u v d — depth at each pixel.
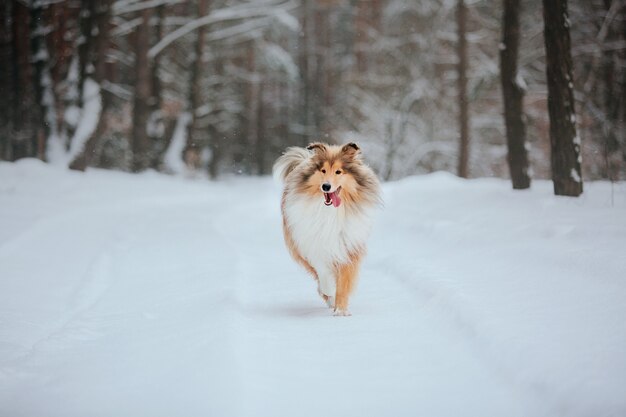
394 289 8.46
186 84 37.88
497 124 34.78
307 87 45.34
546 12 13.09
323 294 7.63
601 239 8.91
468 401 4.48
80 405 4.52
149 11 29.30
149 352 5.64
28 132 29.55
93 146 25.14
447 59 35.31
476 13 32.78
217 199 24.06
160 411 4.30
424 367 5.17
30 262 10.23
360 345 5.81
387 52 38.06
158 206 19.77
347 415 4.26
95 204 17.86
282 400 4.50
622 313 5.84
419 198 17.86
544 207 12.41
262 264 10.81
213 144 42.25
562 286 7.01
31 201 16.94
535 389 4.52
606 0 26.22
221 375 4.74
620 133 23.92
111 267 10.46
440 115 35.22
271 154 50.41
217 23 38.00
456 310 6.46
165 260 10.84
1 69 29.48
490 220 11.93
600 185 15.45
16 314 7.36
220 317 6.45
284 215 8.02
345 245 7.26
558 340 5.25
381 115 35.09
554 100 13.17
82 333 6.56
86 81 25.44
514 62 16.31
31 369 5.50
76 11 29.48
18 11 27.67
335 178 7.11
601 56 26.88
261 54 40.34
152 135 34.34
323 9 46.44
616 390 4.20
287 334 6.25
